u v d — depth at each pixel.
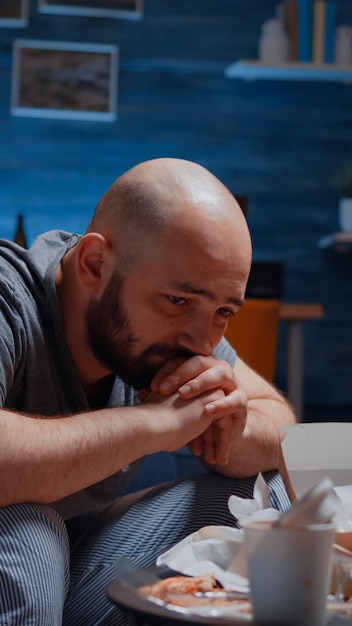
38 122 5.44
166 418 1.27
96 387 1.56
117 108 5.50
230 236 1.29
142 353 1.34
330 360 5.60
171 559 1.03
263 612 0.78
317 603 0.78
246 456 1.49
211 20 5.52
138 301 1.32
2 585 1.12
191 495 1.53
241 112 5.54
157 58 5.50
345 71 5.30
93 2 5.42
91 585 1.51
